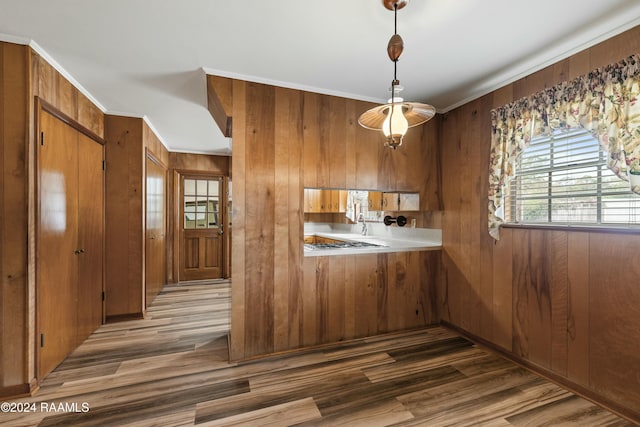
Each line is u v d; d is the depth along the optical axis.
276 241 2.55
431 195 3.14
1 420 1.73
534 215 2.34
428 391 2.03
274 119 2.54
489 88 2.65
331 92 2.73
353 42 1.98
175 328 3.15
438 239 3.22
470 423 1.73
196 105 3.06
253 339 2.49
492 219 2.53
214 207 5.45
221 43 1.99
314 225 5.50
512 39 1.94
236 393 2.00
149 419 1.75
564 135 2.12
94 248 3.00
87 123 2.81
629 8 1.64
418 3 1.59
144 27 1.81
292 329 2.61
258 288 2.50
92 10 1.66
